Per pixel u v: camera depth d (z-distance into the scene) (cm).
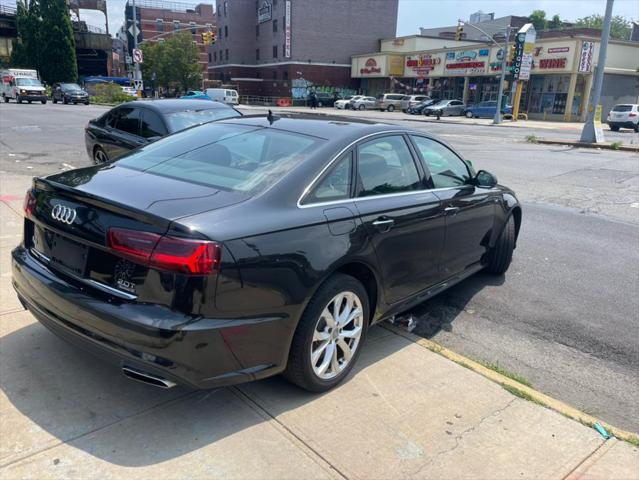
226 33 8038
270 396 324
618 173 1319
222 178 322
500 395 338
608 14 1983
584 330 450
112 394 316
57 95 4619
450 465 274
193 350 261
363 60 6656
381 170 373
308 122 388
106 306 271
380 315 376
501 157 1588
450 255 441
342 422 303
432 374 359
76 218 291
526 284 553
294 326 299
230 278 266
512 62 4072
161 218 262
